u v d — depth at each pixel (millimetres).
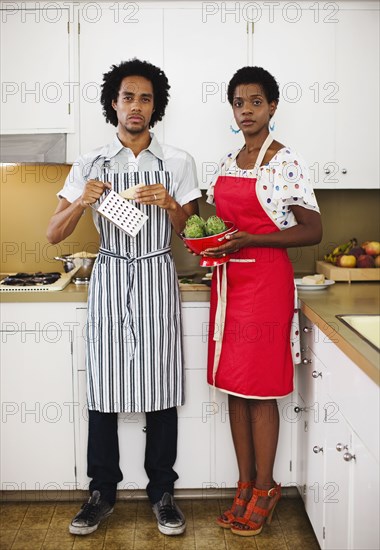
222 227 2467
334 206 3363
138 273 2605
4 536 2652
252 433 2709
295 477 2863
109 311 2619
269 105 2576
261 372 2545
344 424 2020
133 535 2656
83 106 2980
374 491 1710
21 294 2766
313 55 2980
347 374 1979
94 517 2674
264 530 2682
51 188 3328
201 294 2779
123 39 2959
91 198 2502
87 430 2848
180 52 2969
